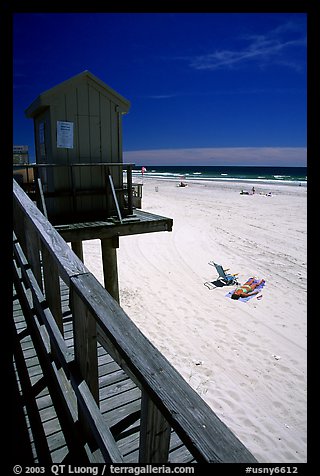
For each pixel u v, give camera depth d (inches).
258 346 261.4
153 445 43.8
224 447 31.5
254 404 200.5
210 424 33.4
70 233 221.5
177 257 479.2
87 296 52.7
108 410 100.8
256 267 449.1
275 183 1955.0
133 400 105.3
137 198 314.5
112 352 49.6
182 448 89.5
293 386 217.3
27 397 95.5
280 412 195.2
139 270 421.1
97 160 256.2
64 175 243.3
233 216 810.8
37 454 79.4
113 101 253.1
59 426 87.5
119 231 239.6
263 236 619.5
